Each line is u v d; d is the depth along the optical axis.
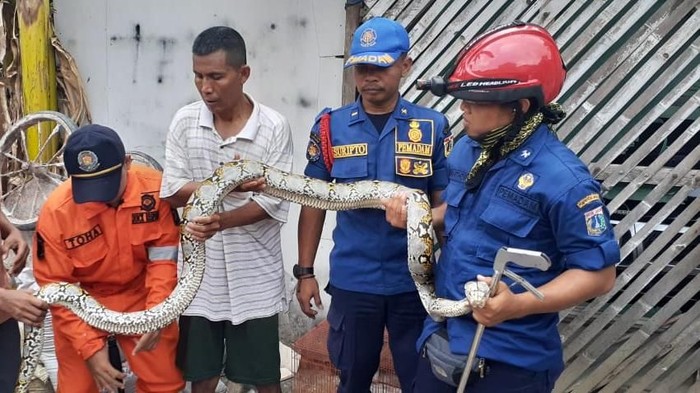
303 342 4.81
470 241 2.67
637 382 4.68
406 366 3.57
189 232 3.29
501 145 2.60
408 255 3.09
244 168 3.38
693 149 4.58
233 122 3.61
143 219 3.37
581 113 4.52
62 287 3.19
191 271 3.36
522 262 2.31
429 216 3.11
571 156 2.54
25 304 3.05
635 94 4.46
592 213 2.44
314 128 3.62
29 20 6.00
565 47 4.61
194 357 3.66
